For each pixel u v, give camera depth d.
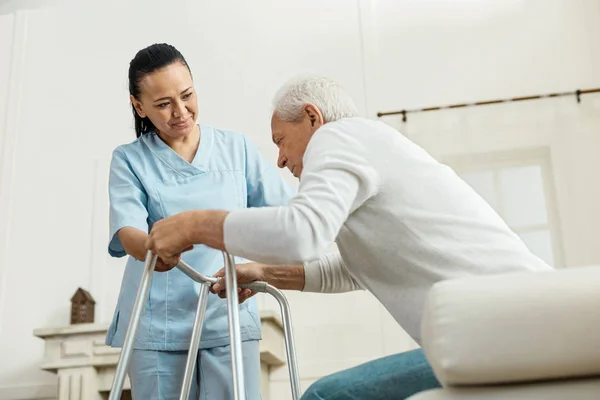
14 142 4.05
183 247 1.40
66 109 4.11
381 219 1.37
